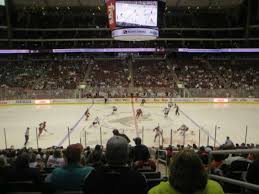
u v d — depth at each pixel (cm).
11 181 472
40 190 471
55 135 2723
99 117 3419
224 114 3597
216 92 4500
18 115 3606
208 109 3916
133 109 3884
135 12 3231
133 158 820
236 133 2767
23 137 2673
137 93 4509
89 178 303
